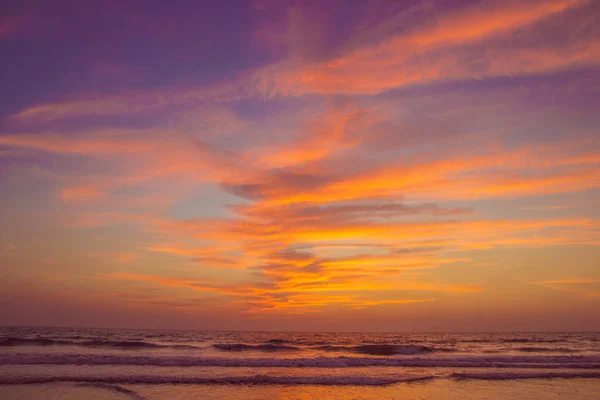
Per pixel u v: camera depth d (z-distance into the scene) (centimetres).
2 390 1202
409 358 2261
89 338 4178
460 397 1262
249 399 1184
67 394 1171
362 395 1266
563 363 2170
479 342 4862
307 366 1931
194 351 2869
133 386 1308
